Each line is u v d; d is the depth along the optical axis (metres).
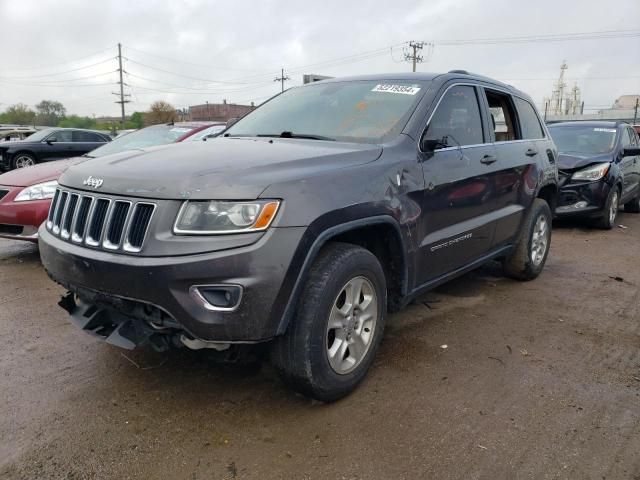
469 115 4.18
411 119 3.55
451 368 3.46
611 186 8.29
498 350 3.76
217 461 2.50
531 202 5.09
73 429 2.72
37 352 3.59
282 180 2.61
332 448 2.60
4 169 16.17
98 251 2.69
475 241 4.19
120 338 2.81
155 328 2.67
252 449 2.59
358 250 2.96
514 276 5.41
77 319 3.02
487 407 3.00
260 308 2.49
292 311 2.63
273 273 2.49
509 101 4.96
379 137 3.44
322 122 3.77
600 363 3.59
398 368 3.43
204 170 2.64
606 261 6.47
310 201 2.64
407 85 3.90
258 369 3.37
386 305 3.28
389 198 3.11
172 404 2.97
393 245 3.29
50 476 2.38
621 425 2.85
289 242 2.53
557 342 3.93
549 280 5.55
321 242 2.67
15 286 4.97
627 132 10.02
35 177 5.61
